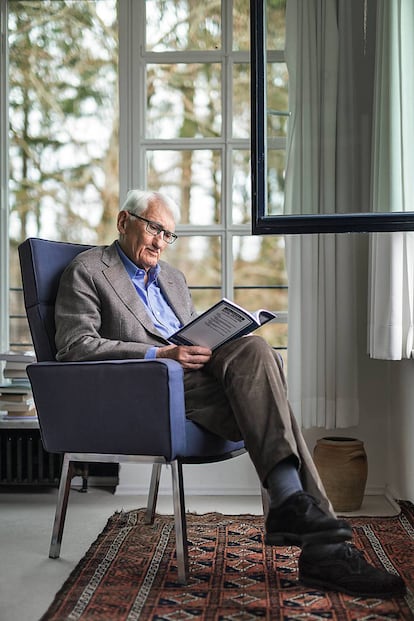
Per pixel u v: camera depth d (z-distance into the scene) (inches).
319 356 167.6
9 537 137.2
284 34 155.2
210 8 178.9
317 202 154.5
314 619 96.8
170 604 102.3
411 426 154.3
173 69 180.1
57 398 119.5
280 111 155.3
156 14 179.0
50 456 175.0
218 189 181.3
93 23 204.7
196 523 144.6
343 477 156.6
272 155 155.4
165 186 180.9
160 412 111.2
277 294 187.6
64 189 211.9
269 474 106.7
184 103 180.1
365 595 104.7
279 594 106.2
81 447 119.1
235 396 110.4
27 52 205.2
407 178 150.9
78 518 150.6
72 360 121.1
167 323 137.6
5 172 183.6
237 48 178.5
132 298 129.3
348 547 108.7
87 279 127.2
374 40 153.8
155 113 180.5
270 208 155.4
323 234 167.2
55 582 112.8
